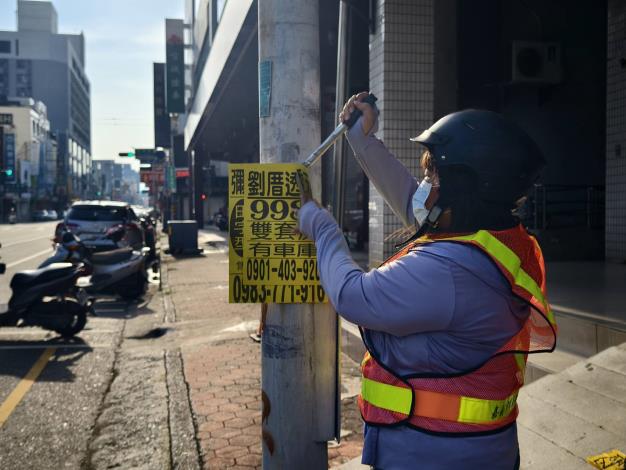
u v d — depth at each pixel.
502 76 10.19
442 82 9.16
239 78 17.47
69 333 6.94
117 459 3.61
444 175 1.33
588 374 3.51
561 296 5.52
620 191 8.36
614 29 8.33
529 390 3.52
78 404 4.59
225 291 10.43
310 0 2.13
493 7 10.15
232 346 6.25
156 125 47.31
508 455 1.31
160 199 48.78
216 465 3.41
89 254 9.46
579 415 3.16
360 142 1.78
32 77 150.50
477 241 1.25
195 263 15.76
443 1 9.09
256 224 1.96
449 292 1.22
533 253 1.38
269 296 1.98
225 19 15.56
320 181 2.17
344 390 4.61
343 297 1.32
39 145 104.62
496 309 1.24
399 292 1.24
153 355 6.08
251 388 4.79
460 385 1.26
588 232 9.18
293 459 2.08
